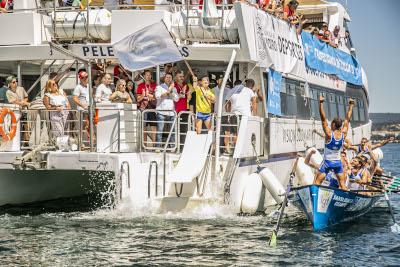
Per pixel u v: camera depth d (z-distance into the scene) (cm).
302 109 3619
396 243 2386
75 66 3356
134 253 2094
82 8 3089
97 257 2045
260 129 2945
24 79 3441
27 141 2836
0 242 2238
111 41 2997
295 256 2130
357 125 4781
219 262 2012
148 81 2977
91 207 2938
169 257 2053
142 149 2798
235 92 2894
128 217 2628
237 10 2794
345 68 4431
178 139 2738
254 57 2864
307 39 3647
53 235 2342
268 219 2719
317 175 2725
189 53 2902
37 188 3055
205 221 2594
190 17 2903
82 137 2788
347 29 4703
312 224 2564
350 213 2844
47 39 3103
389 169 7644
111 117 2728
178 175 2553
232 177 2661
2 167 2689
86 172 3200
